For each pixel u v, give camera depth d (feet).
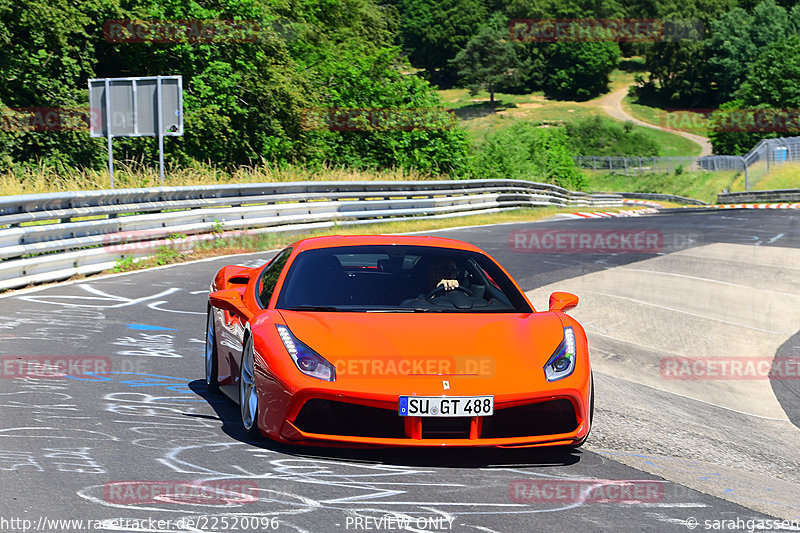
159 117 132.26
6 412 40.57
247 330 39.11
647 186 623.36
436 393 33.71
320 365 34.83
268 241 124.88
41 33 174.81
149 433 37.96
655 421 50.31
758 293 101.65
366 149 252.01
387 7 413.39
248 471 32.65
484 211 209.97
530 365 35.88
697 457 42.47
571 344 38.01
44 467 32.19
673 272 112.98
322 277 42.50
